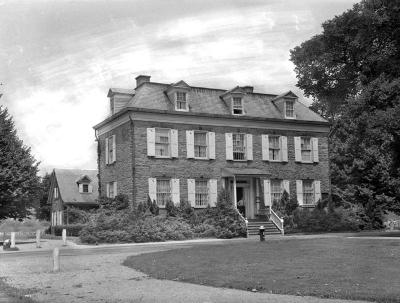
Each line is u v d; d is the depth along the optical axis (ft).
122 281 44.19
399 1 87.15
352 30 94.89
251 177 122.83
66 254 74.08
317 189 134.00
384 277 39.09
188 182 116.98
